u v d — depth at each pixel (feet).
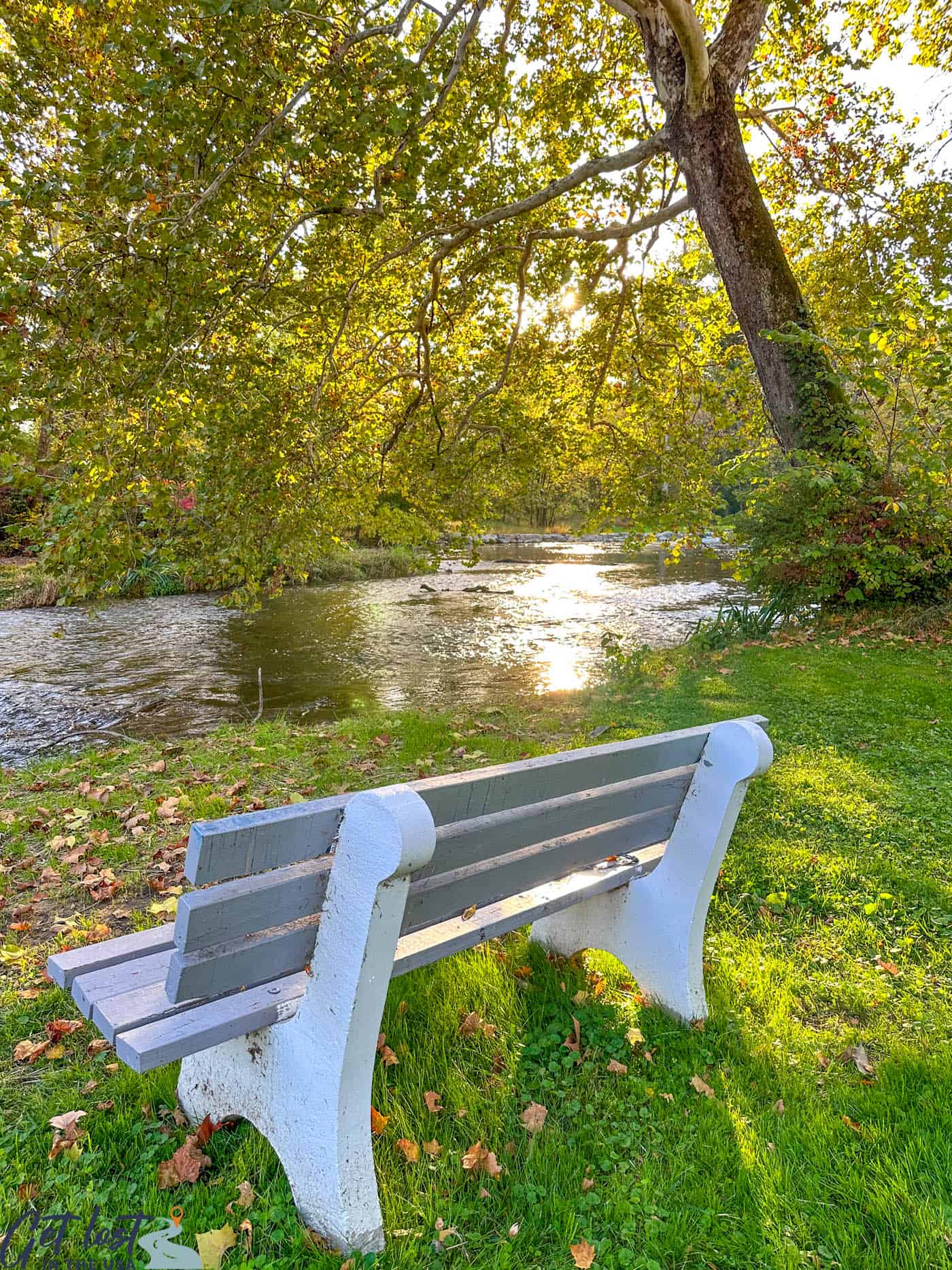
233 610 49.39
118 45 15.72
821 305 43.06
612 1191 5.72
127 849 12.78
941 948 9.48
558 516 139.95
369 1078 5.24
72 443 14.39
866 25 37.63
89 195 15.20
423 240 27.58
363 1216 5.15
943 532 30.83
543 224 35.53
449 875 5.73
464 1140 6.24
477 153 27.81
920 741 17.25
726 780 7.52
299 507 21.63
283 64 18.29
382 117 17.75
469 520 29.01
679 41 25.99
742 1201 5.65
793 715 19.88
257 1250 5.16
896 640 28.30
